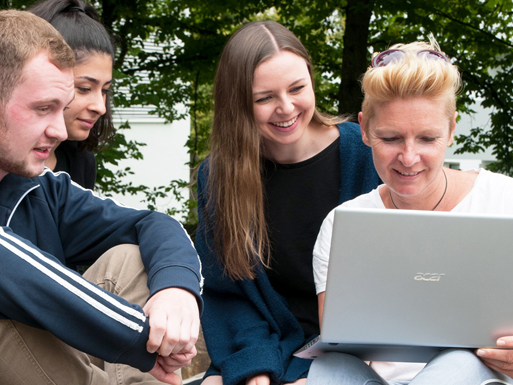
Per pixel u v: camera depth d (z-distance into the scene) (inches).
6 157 52.0
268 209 78.4
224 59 74.8
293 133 74.2
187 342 49.2
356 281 48.1
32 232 61.8
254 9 252.8
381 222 46.5
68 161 94.9
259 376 65.3
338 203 78.5
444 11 247.8
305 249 77.7
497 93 261.7
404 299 48.6
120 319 47.3
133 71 261.3
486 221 46.2
